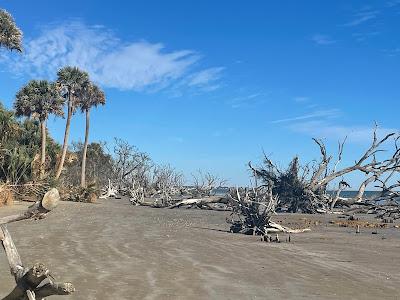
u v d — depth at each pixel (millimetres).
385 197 38375
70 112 43500
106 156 75000
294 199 36781
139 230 17000
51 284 4289
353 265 10781
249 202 19234
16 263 4520
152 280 8008
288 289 7723
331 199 38531
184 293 7137
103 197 51625
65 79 44250
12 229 15438
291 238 17703
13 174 30562
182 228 19219
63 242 12617
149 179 67188
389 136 38312
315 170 38344
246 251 12562
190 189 52594
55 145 44656
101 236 14391
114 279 7969
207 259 10734
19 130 35688
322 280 8664
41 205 4465
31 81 40750
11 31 29859
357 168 38656
